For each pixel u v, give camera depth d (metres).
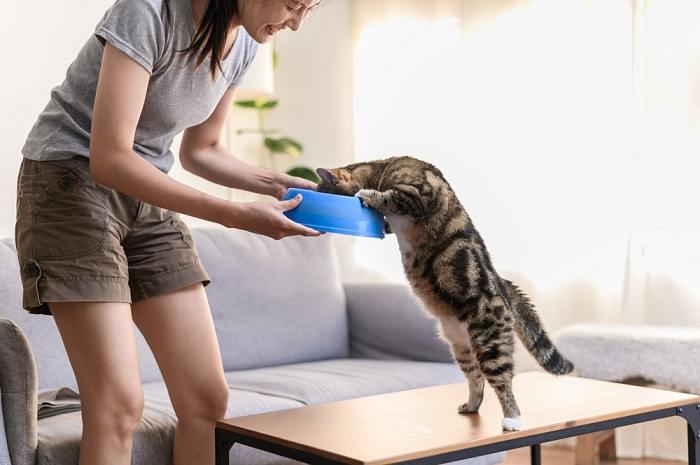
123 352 1.67
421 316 3.01
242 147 4.13
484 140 3.81
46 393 2.24
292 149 4.06
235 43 1.81
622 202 3.49
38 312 1.70
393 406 1.88
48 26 2.91
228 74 1.86
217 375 1.90
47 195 1.68
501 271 3.74
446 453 1.51
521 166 3.72
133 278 1.85
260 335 2.93
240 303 2.90
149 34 1.58
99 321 1.65
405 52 3.99
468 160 3.84
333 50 4.18
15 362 1.76
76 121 1.71
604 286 3.54
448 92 3.89
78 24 2.99
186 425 1.89
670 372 2.89
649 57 3.43
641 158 3.44
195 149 2.07
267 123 4.21
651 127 3.42
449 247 1.70
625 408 1.83
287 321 3.01
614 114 3.50
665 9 3.39
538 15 3.68
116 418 1.66
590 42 3.56
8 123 2.81
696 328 3.24
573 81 3.60
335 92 4.18
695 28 3.34
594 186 3.55
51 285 1.63
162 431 2.00
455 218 1.73
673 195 3.39
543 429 1.66
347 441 1.54
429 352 2.98
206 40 1.67
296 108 4.23
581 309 3.59
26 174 1.72
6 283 2.36
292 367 2.89
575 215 3.60
